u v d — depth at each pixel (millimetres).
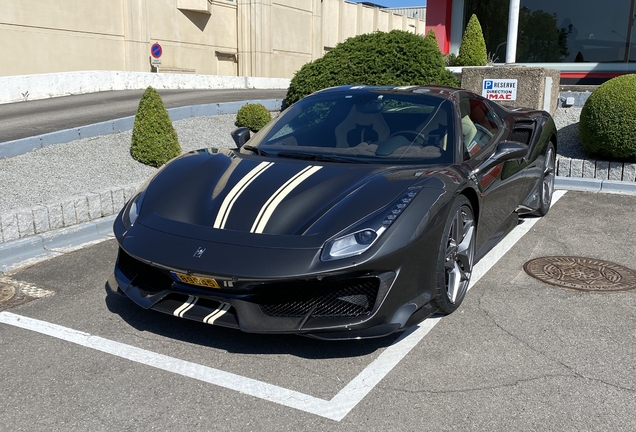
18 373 2736
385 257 2781
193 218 3076
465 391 2602
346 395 2566
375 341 3092
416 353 2957
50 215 4898
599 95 6734
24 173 5887
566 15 13422
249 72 31156
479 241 3893
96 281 3949
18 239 4633
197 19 28531
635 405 2494
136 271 3205
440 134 3744
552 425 2346
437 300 3207
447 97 4117
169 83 19656
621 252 4578
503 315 3424
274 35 31703
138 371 2760
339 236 2789
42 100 14188
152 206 3254
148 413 2424
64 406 2471
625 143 6586
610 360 2893
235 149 3988
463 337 3139
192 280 2848
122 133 7762
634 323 3318
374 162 3537
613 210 5793
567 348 3014
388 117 3922
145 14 25672
